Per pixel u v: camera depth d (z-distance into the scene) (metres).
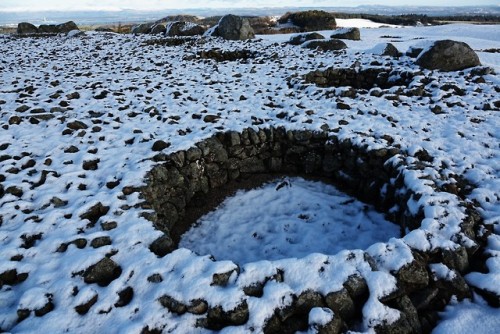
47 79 9.88
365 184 5.84
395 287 3.14
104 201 4.34
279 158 6.59
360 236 4.96
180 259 3.44
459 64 10.22
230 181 6.31
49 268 3.44
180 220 5.43
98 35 21.39
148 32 24.06
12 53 14.53
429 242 3.62
